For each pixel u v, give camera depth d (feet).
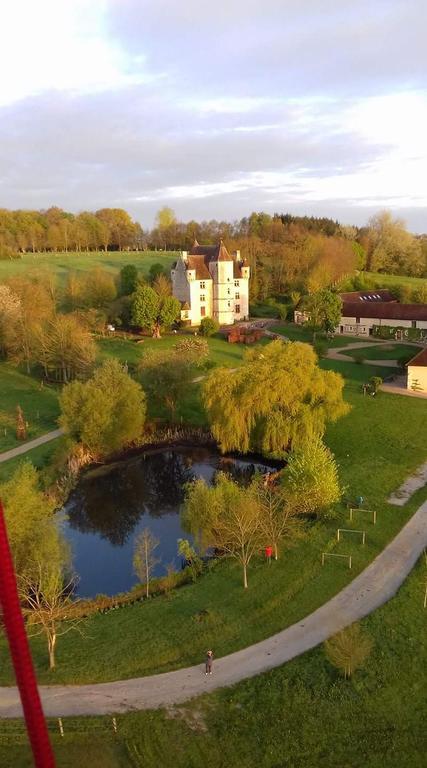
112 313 377.09
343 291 479.82
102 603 122.52
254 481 151.33
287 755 82.99
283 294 500.74
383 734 86.02
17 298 307.17
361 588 120.67
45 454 196.65
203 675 98.27
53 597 105.60
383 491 164.86
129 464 208.85
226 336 367.66
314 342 351.46
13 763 80.94
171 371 232.32
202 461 211.00
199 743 84.99
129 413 209.87
